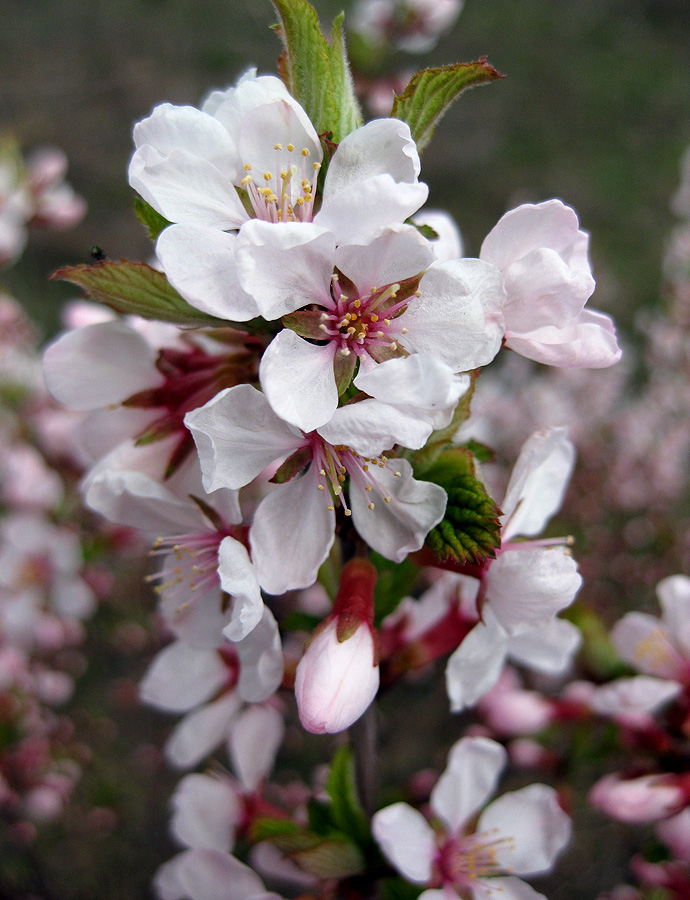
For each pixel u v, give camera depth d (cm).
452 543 9
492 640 10
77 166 57
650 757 14
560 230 9
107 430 11
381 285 9
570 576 9
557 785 19
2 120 60
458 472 9
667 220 57
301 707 9
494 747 12
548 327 9
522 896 11
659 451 29
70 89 62
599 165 61
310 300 9
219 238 9
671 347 28
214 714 12
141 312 10
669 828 13
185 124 9
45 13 68
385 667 11
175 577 10
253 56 62
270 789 26
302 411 9
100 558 24
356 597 9
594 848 27
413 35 20
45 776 24
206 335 10
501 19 72
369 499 9
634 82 67
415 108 9
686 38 72
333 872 11
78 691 32
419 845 11
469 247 54
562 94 66
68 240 52
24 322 25
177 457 10
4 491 25
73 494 25
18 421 25
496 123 64
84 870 28
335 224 8
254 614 9
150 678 11
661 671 14
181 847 29
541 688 28
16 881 26
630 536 31
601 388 30
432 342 9
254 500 15
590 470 31
